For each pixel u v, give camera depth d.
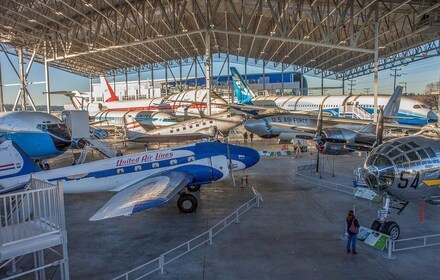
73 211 17.70
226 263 11.12
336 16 36.28
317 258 11.41
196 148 18.03
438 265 10.80
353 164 30.47
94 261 11.55
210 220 15.74
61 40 40.81
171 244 12.98
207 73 37.88
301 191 20.92
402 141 12.89
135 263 11.36
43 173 16.11
